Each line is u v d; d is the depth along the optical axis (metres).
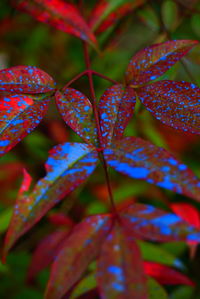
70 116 0.48
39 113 0.48
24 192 0.47
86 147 0.47
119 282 0.44
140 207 0.48
